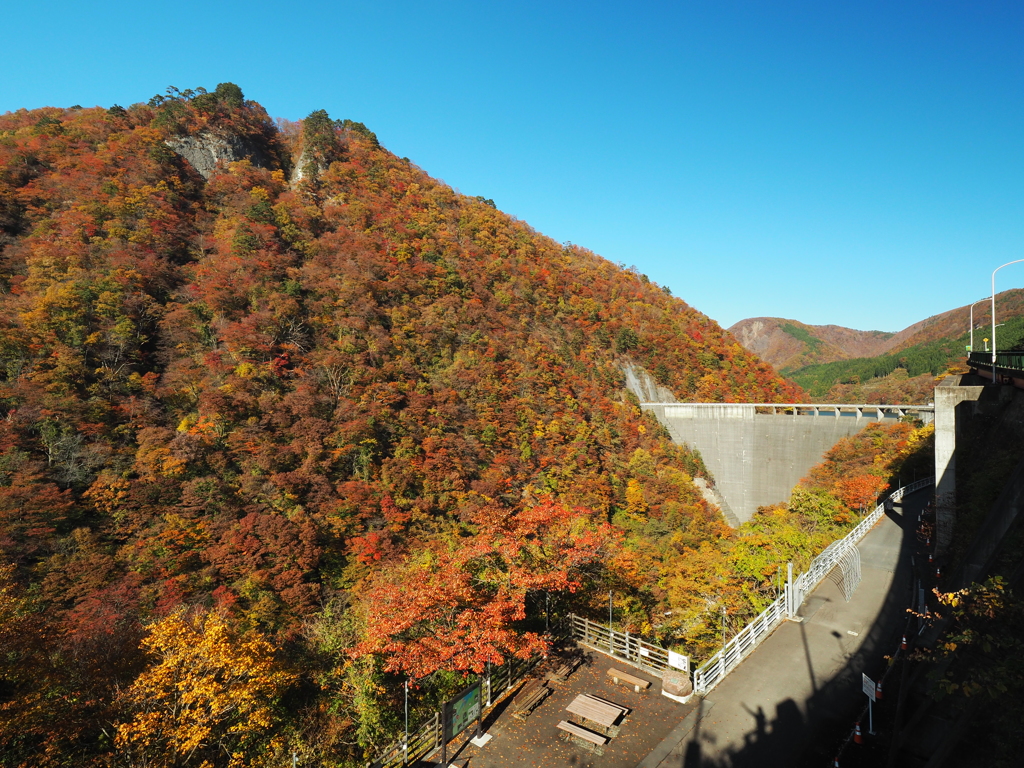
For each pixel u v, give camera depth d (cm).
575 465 7512
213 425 5456
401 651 1730
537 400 8550
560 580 1933
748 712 1580
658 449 9169
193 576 4191
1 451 4447
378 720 2147
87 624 3212
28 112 9850
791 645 1958
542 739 1495
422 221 11275
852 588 2464
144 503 4619
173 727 1875
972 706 1108
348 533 5141
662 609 3130
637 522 7081
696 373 11931
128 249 6925
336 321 7619
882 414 8206
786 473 8956
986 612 1080
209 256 7712
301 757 2114
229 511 4778
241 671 1994
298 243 8644
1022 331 16912
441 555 3105
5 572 2577
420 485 6044
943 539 2944
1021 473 1920
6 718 1867
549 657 1900
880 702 1585
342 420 6244
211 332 6706
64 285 5928
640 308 13275
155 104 10319
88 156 8181
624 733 1500
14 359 5141
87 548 4109
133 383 5619
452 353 8575
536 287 11712
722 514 8656
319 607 4303
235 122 10581
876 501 5172
